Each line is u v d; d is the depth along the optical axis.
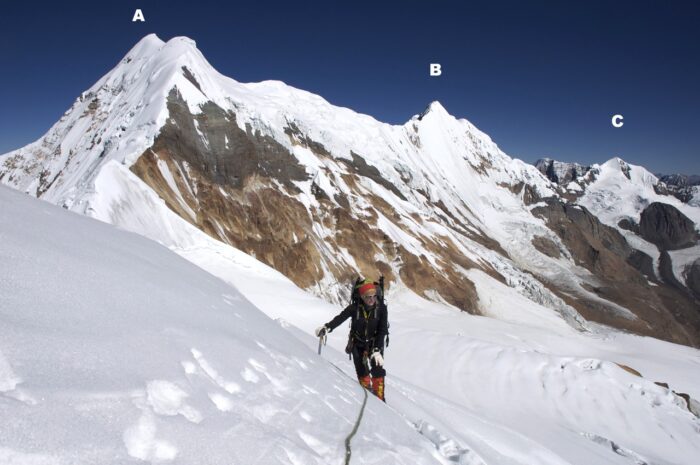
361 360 5.80
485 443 6.05
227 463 1.99
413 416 5.41
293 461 2.27
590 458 9.46
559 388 14.59
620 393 14.44
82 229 4.57
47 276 2.74
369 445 2.97
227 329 3.83
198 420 2.19
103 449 1.68
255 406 2.73
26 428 1.56
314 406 3.23
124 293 3.15
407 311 47.25
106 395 1.95
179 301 3.73
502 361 15.78
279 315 18.61
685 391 34.56
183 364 2.63
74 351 2.13
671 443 12.89
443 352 16.69
